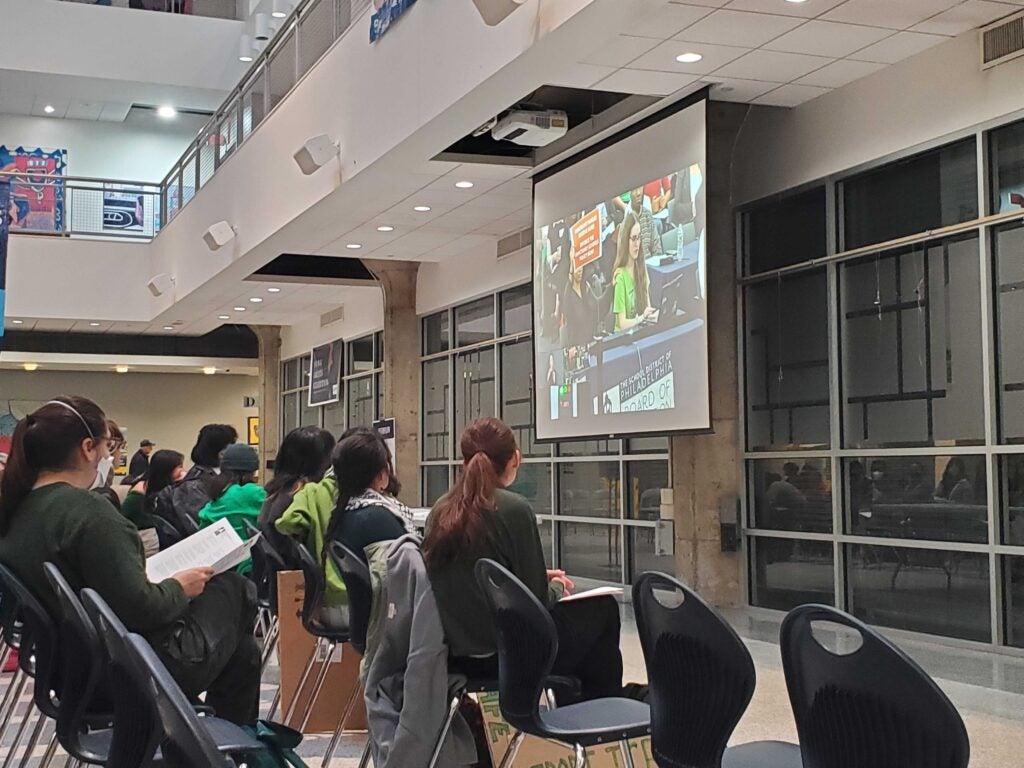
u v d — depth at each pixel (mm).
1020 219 6449
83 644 2580
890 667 1886
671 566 9375
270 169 11562
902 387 7238
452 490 3391
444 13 7492
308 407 18406
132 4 19812
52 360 18750
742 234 8625
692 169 7770
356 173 9172
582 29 6090
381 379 15438
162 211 17141
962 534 6777
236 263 12938
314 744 4773
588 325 9156
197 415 22406
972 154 6781
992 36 6551
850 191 7723
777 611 8219
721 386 8492
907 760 1908
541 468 11688
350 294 15836
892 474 7309
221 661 3045
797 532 8055
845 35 6684
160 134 22609
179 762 1601
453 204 10508
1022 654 6363
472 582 3311
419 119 7887
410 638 3330
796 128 8086
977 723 4863
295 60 11008
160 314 16922
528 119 8391
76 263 16781
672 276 8023
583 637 3514
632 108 8352
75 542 2871
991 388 6566
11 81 19672
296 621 4852
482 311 12969
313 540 4816
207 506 6227
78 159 22062
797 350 8102
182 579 2941
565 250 9438
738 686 2381
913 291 7172
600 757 3525
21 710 5664
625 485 10203
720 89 7699
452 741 3383
